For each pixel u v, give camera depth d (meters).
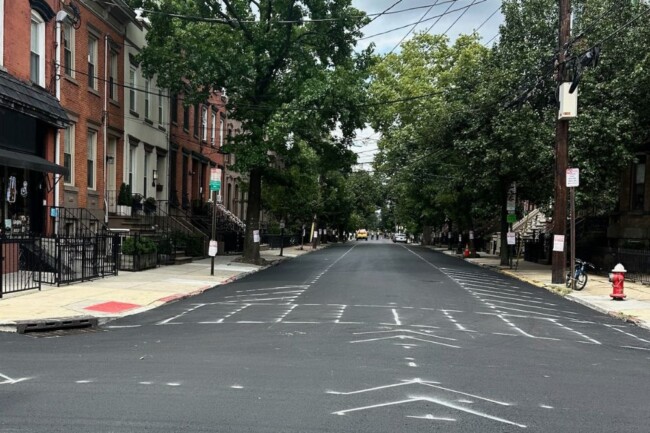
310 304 13.45
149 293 14.60
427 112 30.67
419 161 34.66
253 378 6.78
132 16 24.78
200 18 23.52
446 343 9.15
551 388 6.66
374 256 37.66
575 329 11.23
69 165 20.42
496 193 29.78
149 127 28.02
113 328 10.21
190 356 7.91
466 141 25.95
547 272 25.89
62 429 5.04
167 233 25.92
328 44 25.52
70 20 20.02
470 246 40.47
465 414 5.62
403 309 12.73
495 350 8.75
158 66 24.33
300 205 41.62
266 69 25.20
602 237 28.72
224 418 5.38
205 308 12.80
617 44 22.44
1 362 7.49
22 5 17.39
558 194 19.80
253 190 27.53
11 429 5.02
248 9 25.05
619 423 5.47
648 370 7.76
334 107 22.98
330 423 5.29
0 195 16.39
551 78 23.77
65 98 19.84
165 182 30.34
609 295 16.94
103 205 22.77
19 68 17.28
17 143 16.73
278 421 5.32
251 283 18.69
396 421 5.38
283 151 26.47
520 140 23.59
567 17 19.02
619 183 25.70
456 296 15.67
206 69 23.88
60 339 9.15
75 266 16.70
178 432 5.01
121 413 5.48
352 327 10.35
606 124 21.69
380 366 7.45
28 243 15.87
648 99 22.12
